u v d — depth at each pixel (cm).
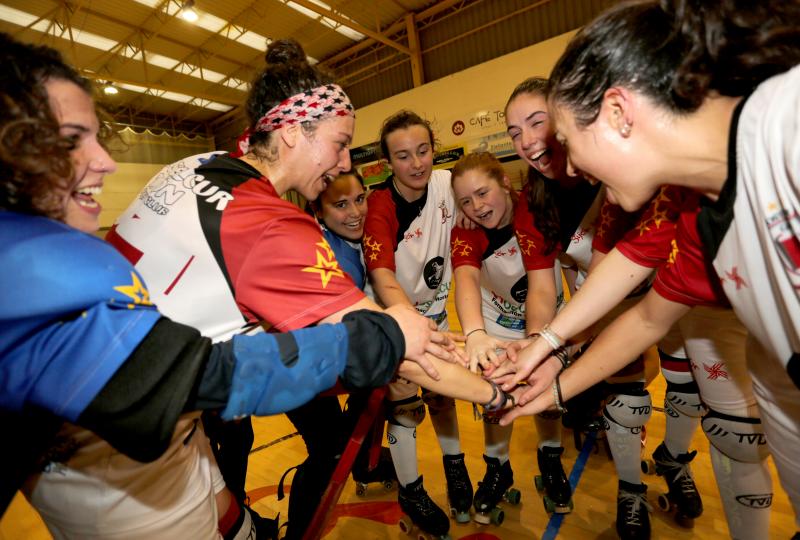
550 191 138
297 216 84
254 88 98
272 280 80
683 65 55
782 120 48
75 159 63
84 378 50
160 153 1156
